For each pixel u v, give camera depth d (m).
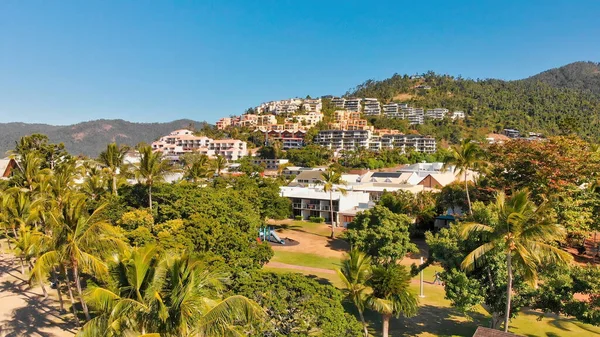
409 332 28.80
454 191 58.50
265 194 58.69
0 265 44.53
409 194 62.62
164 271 16.53
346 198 72.06
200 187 55.69
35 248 26.12
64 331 28.06
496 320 27.28
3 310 31.73
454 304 27.00
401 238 36.06
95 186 57.09
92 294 15.99
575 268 26.02
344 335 21.64
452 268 26.42
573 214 42.75
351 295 25.30
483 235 24.33
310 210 76.94
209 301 16.12
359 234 38.16
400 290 24.19
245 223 38.22
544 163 43.97
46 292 35.69
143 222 39.12
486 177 54.75
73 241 22.38
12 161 74.94
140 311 15.14
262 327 20.62
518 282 25.53
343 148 187.25
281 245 57.44
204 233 31.42
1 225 43.44
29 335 27.45
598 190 50.81
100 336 15.12
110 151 60.88
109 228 24.19
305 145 190.88
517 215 21.41
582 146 48.59
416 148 192.38
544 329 29.72
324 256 51.81
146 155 48.78
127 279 16.34
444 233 29.08
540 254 22.17
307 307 22.27
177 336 14.98
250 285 24.19
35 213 33.34
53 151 76.19
